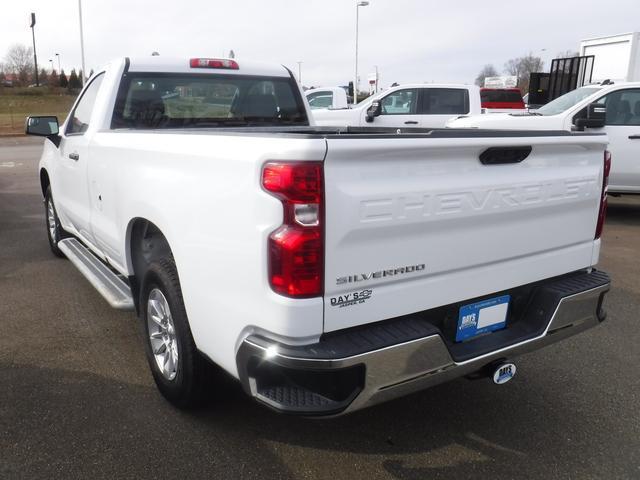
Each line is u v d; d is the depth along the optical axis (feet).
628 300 16.96
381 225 7.68
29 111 174.40
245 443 9.71
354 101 102.06
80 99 16.25
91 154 13.42
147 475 8.86
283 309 7.37
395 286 8.13
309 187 7.11
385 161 7.62
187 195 8.85
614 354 13.30
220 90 15.35
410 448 9.69
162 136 9.89
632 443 9.90
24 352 12.96
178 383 10.07
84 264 14.66
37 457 9.22
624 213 31.27
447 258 8.54
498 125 29.60
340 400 7.66
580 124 26.71
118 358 12.71
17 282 17.80
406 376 7.95
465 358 8.64
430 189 8.04
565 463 9.34
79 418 10.32
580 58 50.19
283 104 16.53
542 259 9.96
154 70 14.38
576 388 11.77
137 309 12.33
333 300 7.57
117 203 11.77
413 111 39.40
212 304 8.57
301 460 9.31
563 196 9.87
